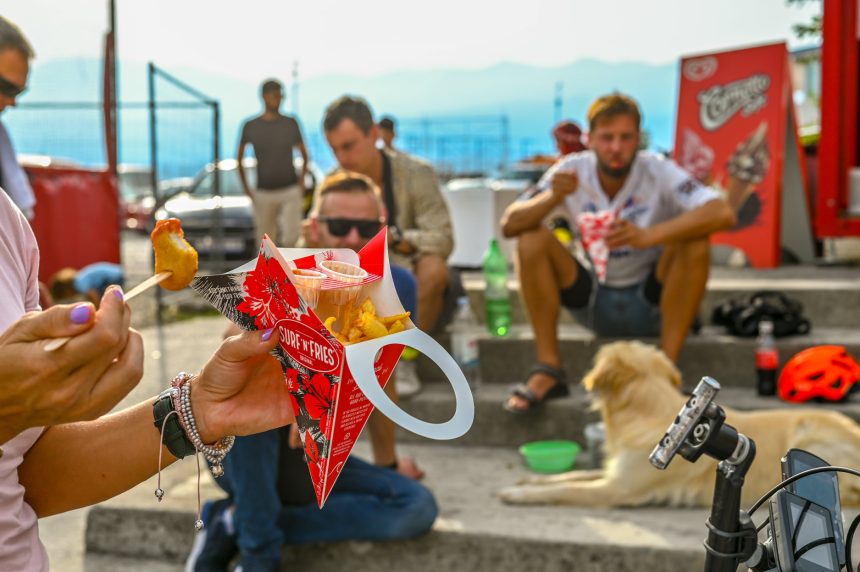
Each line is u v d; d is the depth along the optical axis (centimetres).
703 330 459
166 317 803
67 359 88
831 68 673
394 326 104
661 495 321
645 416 324
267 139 771
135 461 121
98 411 95
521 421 407
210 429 120
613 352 332
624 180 408
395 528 295
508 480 362
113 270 721
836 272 591
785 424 311
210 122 828
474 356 431
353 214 305
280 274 98
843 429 308
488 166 2247
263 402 121
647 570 285
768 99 659
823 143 676
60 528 370
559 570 293
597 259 395
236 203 972
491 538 299
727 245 657
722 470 126
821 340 419
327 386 98
